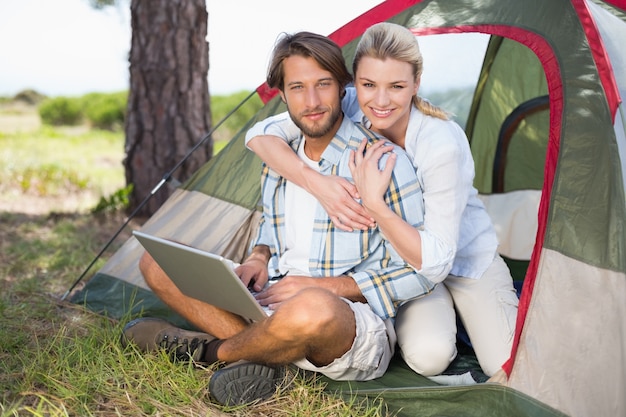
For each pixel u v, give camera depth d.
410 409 2.26
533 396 2.11
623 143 2.19
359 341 2.28
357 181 2.30
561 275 2.16
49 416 2.16
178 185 3.37
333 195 2.36
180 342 2.54
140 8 5.07
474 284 2.61
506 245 3.68
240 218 3.14
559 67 2.33
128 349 2.62
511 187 3.75
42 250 4.35
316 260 2.45
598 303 2.10
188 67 5.11
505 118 3.67
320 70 2.29
